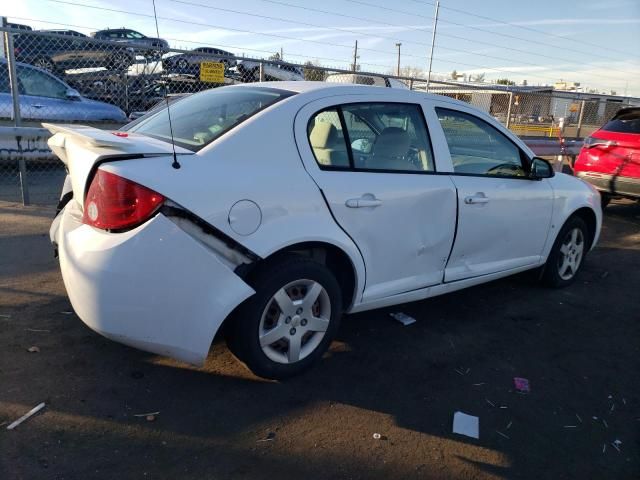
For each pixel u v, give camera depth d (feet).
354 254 10.71
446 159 12.55
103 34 51.39
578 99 43.52
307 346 10.64
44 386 9.64
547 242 15.57
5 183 27.20
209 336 9.01
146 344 8.86
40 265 15.52
